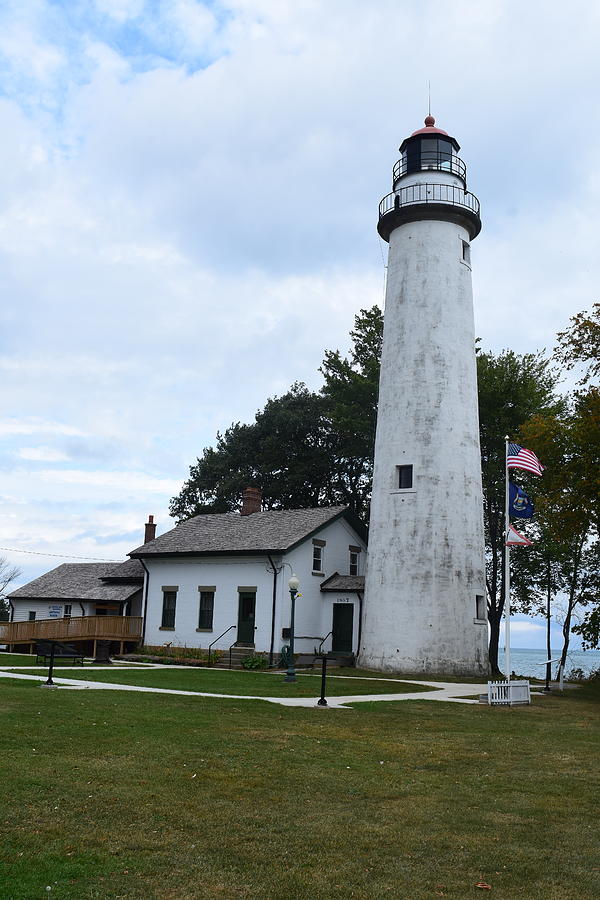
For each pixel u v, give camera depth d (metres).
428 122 32.78
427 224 31.58
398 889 6.55
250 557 33.41
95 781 9.45
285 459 51.31
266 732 13.51
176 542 37.16
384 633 29.14
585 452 24.91
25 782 9.20
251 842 7.59
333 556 35.78
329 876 6.80
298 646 32.72
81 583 42.09
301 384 54.69
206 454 57.91
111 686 19.56
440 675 27.81
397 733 14.28
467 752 12.65
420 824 8.42
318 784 9.97
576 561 33.75
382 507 30.33
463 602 28.77
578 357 26.38
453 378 30.50
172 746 11.75
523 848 7.73
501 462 36.34
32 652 37.12
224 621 33.84
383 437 30.98
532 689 25.97
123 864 6.86
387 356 31.69
